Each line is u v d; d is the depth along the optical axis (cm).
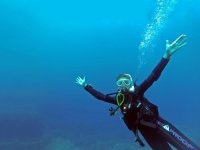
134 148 1518
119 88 400
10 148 1689
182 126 2217
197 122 2405
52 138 1856
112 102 418
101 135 1984
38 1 6425
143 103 382
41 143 1752
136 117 381
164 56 370
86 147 1692
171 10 2645
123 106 391
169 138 371
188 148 364
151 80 377
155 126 374
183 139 370
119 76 400
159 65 373
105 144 1695
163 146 378
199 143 1645
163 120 383
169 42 370
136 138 379
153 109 381
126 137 1905
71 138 1891
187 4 5525
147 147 1453
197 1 5369
